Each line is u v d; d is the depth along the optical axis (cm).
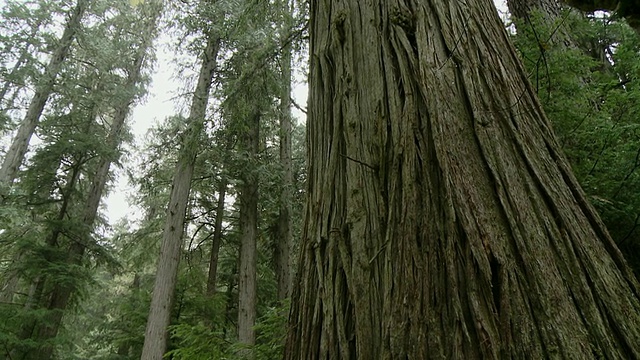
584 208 150
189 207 1277
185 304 1012
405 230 137
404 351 116
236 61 1062
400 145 156
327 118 197
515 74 188
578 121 311
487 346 110
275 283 1320
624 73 366
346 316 140
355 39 204
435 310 121
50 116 1405
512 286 119
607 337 111
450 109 159
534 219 135
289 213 1159
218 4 1085
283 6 595
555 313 114
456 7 198
